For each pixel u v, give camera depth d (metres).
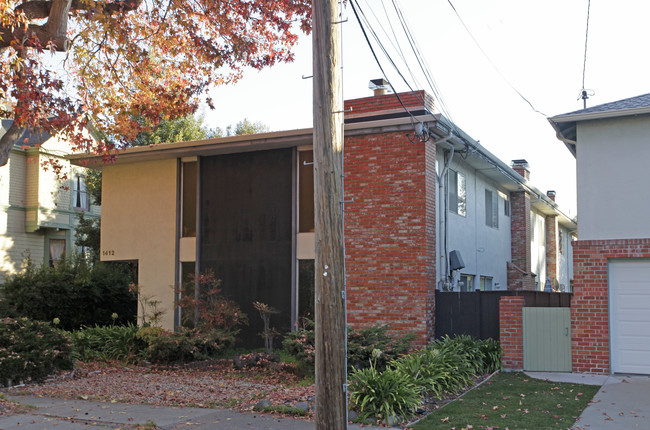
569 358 13.88
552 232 30.27
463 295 15.43
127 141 16.11
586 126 14.20
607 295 13.61
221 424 9.30
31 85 11.53
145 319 19.03
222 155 18.77
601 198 13.92
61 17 11.84
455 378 12.10
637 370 13.40
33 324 14.11
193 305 17.33
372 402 9.86
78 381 13.40
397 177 15.55
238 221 18.30
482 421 9.30
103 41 15.10
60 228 28.84
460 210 18.77
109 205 20.23
